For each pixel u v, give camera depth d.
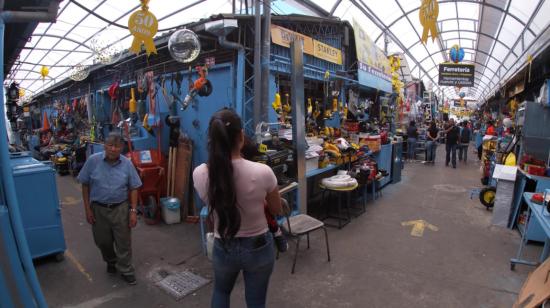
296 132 4.32
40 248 3.66
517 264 3.69
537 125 5.37
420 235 4.56
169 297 3.08
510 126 8.90
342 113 6.93
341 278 3.40
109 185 3.15
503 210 4.91
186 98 4.68
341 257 3.88
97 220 3.21
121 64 6.88
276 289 3.20
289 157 4.35
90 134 8.66
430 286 3.25
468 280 3.37
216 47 4.80
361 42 7.32
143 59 6.23
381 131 7.98
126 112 7.01
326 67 6.32
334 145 5.50
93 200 3.18
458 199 6.44
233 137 1.65
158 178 5.16
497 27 10.62
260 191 1.70
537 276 2.67
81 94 10.09
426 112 21.20
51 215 3.71
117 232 3.20
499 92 14.34
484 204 5.79
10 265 1.55
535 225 4.16
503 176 4.88
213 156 1.63
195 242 4.31
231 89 4.60
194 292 3.15
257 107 4.36
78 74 7.93
